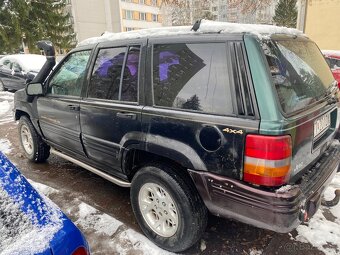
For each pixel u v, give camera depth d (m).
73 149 3.49
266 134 1.83
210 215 3.03
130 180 2.89
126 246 2.61
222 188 2.06
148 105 2.46
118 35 2.87
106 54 2.89
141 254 2.51
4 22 23.02
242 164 1.94
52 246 1.26
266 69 1.89
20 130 4.53
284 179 1.90
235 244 2.63
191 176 2.21
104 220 2.98
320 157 2.49
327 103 2.45
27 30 24.05
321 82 2.59
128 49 2.66
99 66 2.95
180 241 2.39
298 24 15.44
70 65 3.38
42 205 1.43
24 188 1.45
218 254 2.51
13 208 1.35
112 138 2.79
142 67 2.51
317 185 2.15
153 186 2.50
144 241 2.66
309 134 2.14
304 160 2.15
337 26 13.14
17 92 4.34
